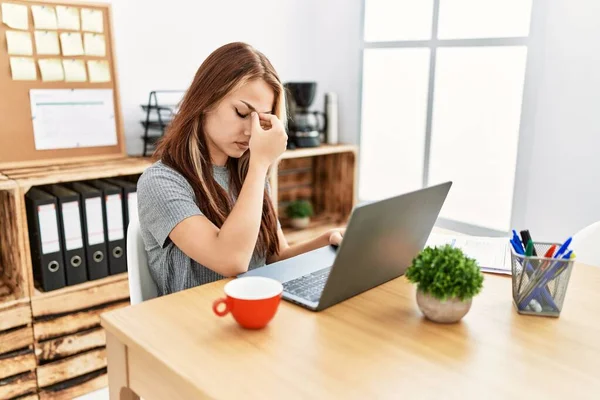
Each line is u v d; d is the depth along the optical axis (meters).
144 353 0.85
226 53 1.29
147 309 0.99
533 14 2.21
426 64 2.68
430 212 1.13
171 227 1.20
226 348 0.85
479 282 0.92
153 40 2.44
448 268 0.93
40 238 1.87
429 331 0.92
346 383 0.75
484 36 2.42
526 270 0.98
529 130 2.29
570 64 2.12
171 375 0.79
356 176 2.92
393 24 2.78
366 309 1.00
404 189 2.90
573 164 2.16
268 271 1.19
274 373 0.78
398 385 0.75
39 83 2.07
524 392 0.74
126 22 2.34
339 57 2.98
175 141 1.32
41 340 1.92
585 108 2.09
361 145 3.06
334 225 2.88
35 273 2.01
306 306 1.00
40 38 2.05
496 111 2.45
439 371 0.79
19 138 2.05
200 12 2.57
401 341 0.88
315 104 3.14
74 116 2.17
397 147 2.89
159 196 1.22
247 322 0.90
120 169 2.02
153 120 2.46
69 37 2.12
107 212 2.02
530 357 0.84
